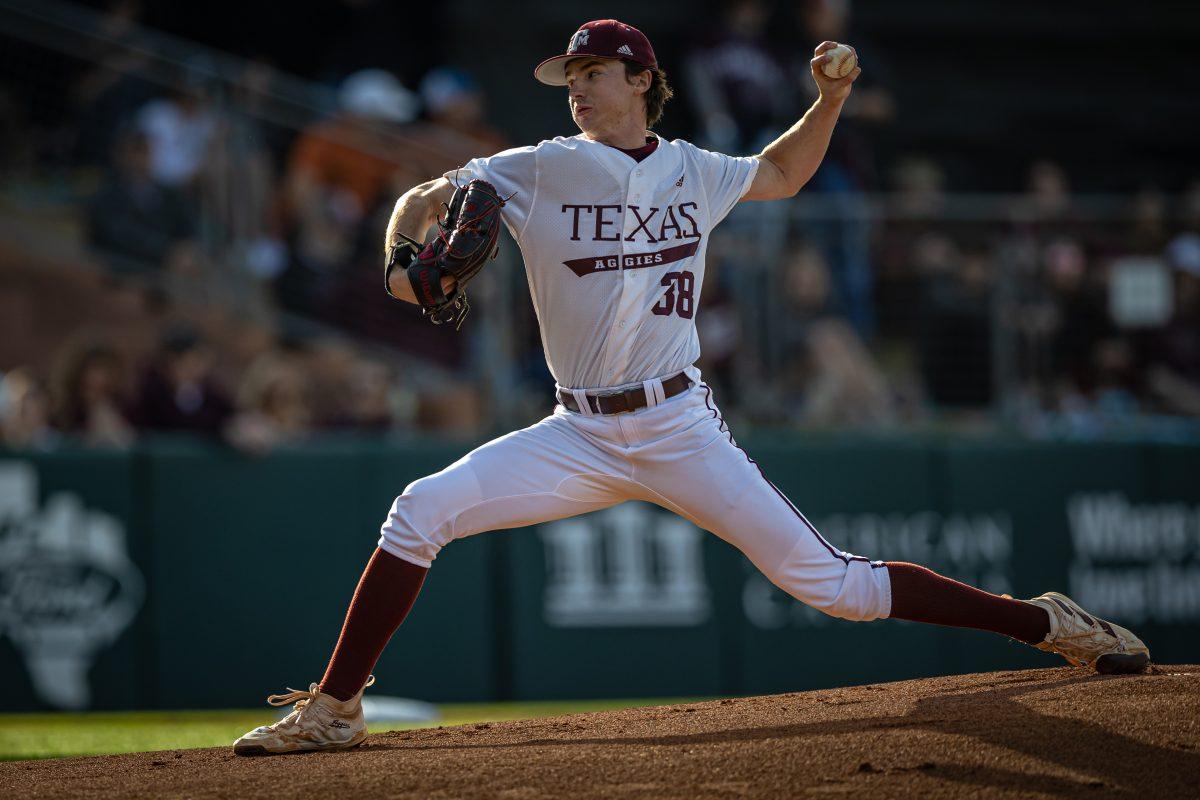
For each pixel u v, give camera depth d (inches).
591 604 1139.9
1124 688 520.4
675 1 1830.7
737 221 1211.2
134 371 1221.7
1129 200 1654.8
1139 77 2092.8
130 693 1078.4
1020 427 1240.8
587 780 442.0
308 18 1514.5
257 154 1262.3
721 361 1206.3
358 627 516.1
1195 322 1285.7
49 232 1253.1
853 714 517.7
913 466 1181.1
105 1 1472.7
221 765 498.6
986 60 2044.8
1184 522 1221.7
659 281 508.4
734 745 471.2
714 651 1149.1
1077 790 418.0
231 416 1159.6
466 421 1221.1
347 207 1269.7
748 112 1370.6
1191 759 437.7
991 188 2027.6
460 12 1777.8
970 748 451.5
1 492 1067.9
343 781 452.4
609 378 510.6
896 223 1238.3
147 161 1255.5
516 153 508.1
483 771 455.8
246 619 1094.4
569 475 519.8
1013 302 1250.6
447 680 1117.7
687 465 514.6
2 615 1063.6
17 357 1224.8
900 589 532.4
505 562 1135.6
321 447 1116.5
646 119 521.0
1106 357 1268.5
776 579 528.1
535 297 522.9
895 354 1238.9
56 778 500.1
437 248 487.5
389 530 515.2
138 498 1088.8
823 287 1222.9
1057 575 1193.4
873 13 1999.3
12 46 1273.4
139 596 1084.5
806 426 1206.3
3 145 1277.1
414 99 1438.2
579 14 1811.0
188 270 1249.4
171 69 1289.4
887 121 1835.6
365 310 1273.4
